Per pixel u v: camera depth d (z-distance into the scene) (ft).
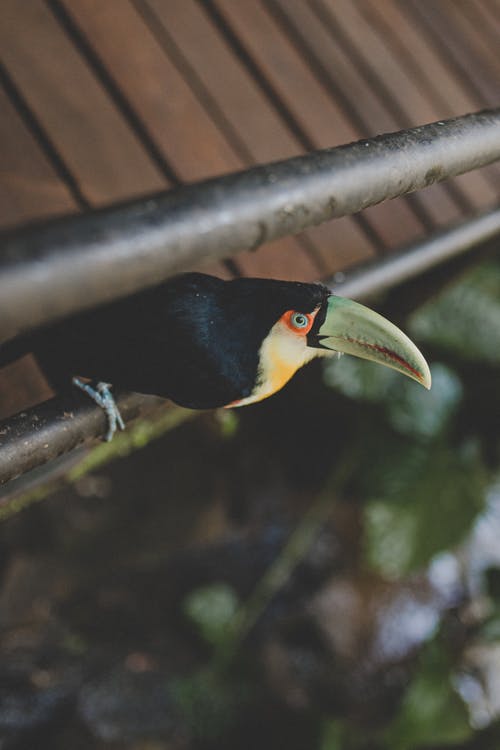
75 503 8.17
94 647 7.70
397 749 7.85
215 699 7.88
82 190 4.61
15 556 7.57
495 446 9.71
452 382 9.34
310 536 9.84
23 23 4.92
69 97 4.84
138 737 7.25
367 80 6.30
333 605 9.39
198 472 9.33
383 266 5.17
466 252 6.56
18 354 3.76
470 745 8.23
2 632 7.27
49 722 6.96
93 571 8.13
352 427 10.14
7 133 4.57
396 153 2.70
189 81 5.34
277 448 10.43
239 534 9.44
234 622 8.36
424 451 9.14
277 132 5.49
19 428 3.36
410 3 7.31
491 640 8.96
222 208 2.38
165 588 8.59
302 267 4.97
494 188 6.32
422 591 10.00
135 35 5.27
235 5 5.87
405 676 9.20
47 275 2.05
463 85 7.06
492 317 8.99
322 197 2.54
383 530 8.83
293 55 5.97
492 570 9.18
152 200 2.33
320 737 7.83
